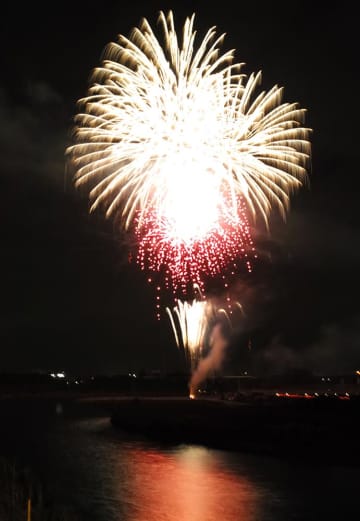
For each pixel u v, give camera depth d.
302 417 56.81
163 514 30.33
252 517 29.27
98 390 146.88
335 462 41.75
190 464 44.44
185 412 74.94
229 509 30.86
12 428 75.81
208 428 58.22
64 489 36.47
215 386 115.81
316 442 46.78
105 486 37.59
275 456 45.31
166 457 48.50
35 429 74.31
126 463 46.38
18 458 50.00
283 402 69.12
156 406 85.19
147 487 37.03
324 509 30.38
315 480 36.94
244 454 47.31
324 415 56.22
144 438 62.22
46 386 169.62
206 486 36.59
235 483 36.88
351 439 46.00
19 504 22.66
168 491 35.69
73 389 164.00
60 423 82.56
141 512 30.77
